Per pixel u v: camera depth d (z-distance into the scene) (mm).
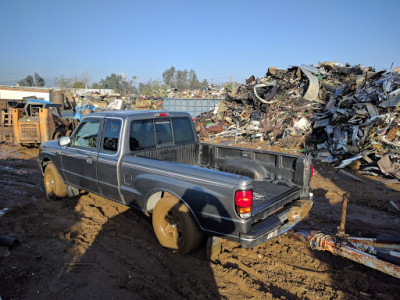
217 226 3508
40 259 3953
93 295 3256
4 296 3197
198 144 5742
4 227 4883
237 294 3268
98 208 5723
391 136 9312
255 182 4730
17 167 9320
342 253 3461
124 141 4516
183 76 86188
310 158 4328
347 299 3176
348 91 12562
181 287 3373
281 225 3814
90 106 16844
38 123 12148
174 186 3824
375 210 5980
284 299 3182
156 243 4359
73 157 5340
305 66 16500
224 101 19953
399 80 10734
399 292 3289
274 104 15680
